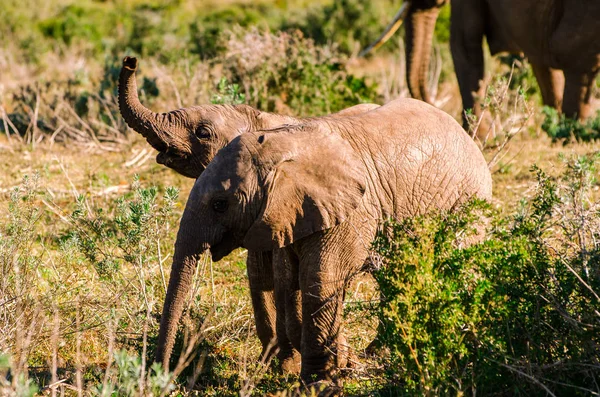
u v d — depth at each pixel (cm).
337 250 979
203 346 1123
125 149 2209
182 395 998
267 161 945
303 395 927
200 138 1107
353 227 979
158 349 929
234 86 1627
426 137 1045
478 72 2191
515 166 1878
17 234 1191
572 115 2047
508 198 1692
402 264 895
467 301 895
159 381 834
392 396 952
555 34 1986
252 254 1094
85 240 1246
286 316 1042
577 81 2016
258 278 1098
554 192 1072
